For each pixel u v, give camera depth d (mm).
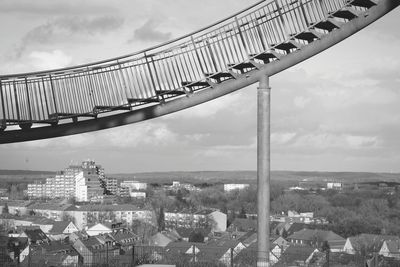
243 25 23281
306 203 179000
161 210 162125
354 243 87688
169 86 24266
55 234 126625
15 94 24984
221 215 160750
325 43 22859
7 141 26234
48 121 25141
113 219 168250
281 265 36375
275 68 23438
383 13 22484
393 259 31609
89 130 26125
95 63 24750
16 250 32906
